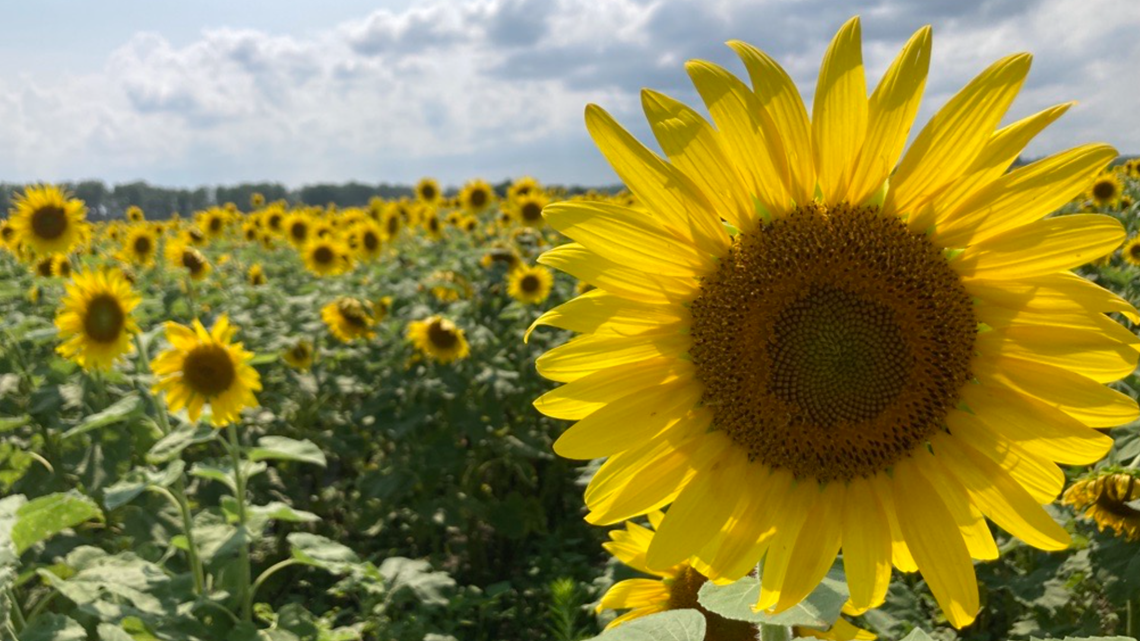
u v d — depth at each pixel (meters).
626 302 2.44
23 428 9.39
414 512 8.51
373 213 22.17
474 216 21.62
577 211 2.37
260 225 24.09
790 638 2.39
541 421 9.89
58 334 7.59
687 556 2.39
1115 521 4.16
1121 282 8.49
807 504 2.43
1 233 16.48
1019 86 2.21
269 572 5.59
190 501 8.12
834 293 2.40
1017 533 2.32
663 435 2.47
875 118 2.30
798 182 2.41
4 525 4.37
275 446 5.76
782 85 2.31
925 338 2.35
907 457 2.41
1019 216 2.27
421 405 8.97
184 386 6.23
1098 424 2.22
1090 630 4.46
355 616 6.79
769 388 2.42
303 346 10.59
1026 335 2.31
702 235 2.39
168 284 15.46
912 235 2.38
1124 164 13.97
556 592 4.66
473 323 10.34
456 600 6.19
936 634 4.84
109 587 4.62
